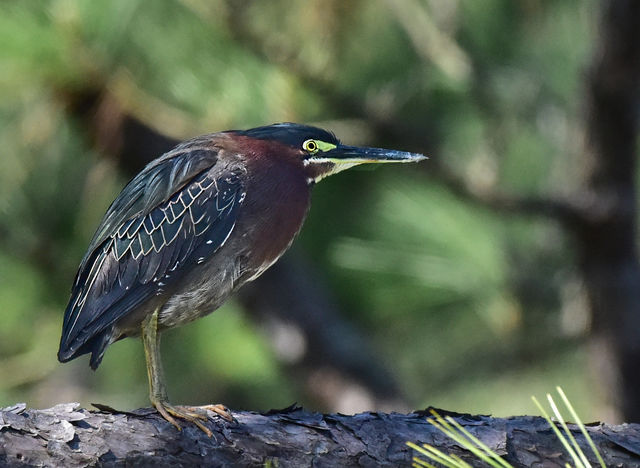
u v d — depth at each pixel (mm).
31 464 6312
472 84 10758
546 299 11469
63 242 11414
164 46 9852
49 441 6395
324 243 11688
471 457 6711
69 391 14531
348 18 10289
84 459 6410
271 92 10148
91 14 9242
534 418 6957
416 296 11938
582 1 11125
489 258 11086
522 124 11164
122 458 6484
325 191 11391
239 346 13242
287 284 12008
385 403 11805
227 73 10000
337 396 11930
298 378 12250
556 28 11211
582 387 13742
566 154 11195
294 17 10242
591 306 11344
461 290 11438
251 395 14781
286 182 8227
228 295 8109
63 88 9719
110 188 11211
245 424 6781
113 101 9922
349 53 10758
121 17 9359
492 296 11352
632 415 11438
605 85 10406
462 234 11008
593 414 12094
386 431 6809
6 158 10461
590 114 10672
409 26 10711
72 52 9391
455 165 10797
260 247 8094
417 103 11242
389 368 12320
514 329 11930
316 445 6715
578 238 11047
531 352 12797
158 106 10156
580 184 10898
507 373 13633
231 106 10055
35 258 11391
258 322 12211
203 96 10016
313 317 12039
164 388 7684
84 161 10852
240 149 8219
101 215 11180
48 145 10578
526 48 11164
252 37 10000
